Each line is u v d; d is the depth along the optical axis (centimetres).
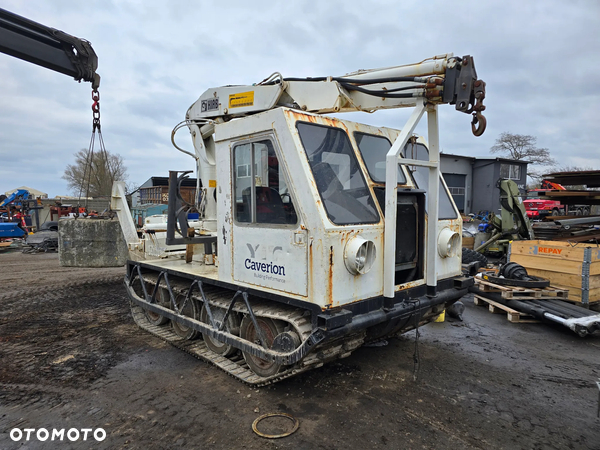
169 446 283
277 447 280
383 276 333
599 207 1584
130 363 432
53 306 681
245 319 378
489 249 993
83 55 479
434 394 356
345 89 383
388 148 404
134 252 581
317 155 319
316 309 289
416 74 336
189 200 698
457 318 579
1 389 373
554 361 432
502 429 302
